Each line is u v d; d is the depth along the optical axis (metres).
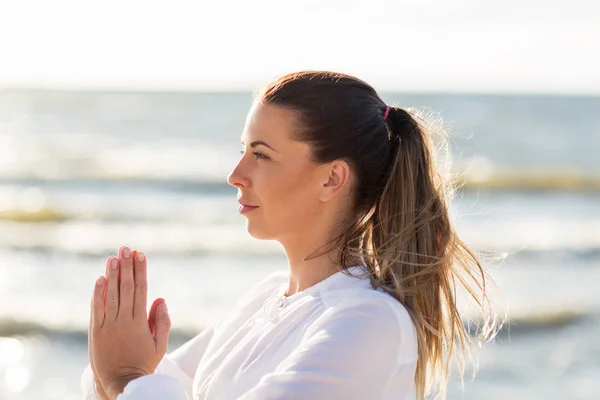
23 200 20.38
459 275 2.23
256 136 2.01
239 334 2.12
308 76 2.04
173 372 2.31
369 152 2.04
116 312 1.95
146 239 15.91
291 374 1.77
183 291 11.66
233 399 1.97
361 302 1.86
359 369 1.79
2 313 10.43
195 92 75.50
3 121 44.12
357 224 2.09
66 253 14.73
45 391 7.82
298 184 2.00
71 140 34.94
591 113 55.09
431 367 2.12
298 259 2.10
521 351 9.10
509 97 70.94
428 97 69.06
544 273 13.22
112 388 1.89
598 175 25.55
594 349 9.23
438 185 2.16
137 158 28.20
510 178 24.64
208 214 18.80
